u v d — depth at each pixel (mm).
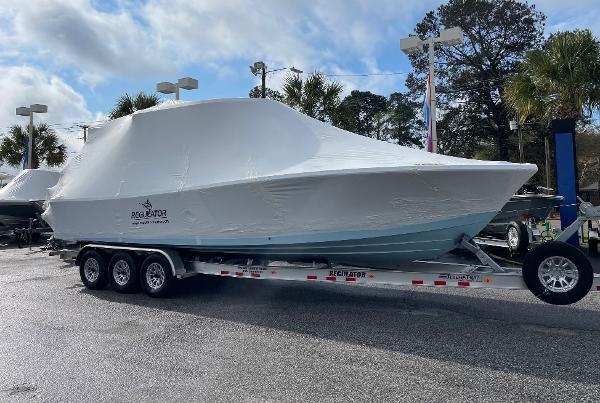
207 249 7949
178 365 4992
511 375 4562
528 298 7672
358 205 6387
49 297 8555
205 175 7754
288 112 7871
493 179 5926
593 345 5355
